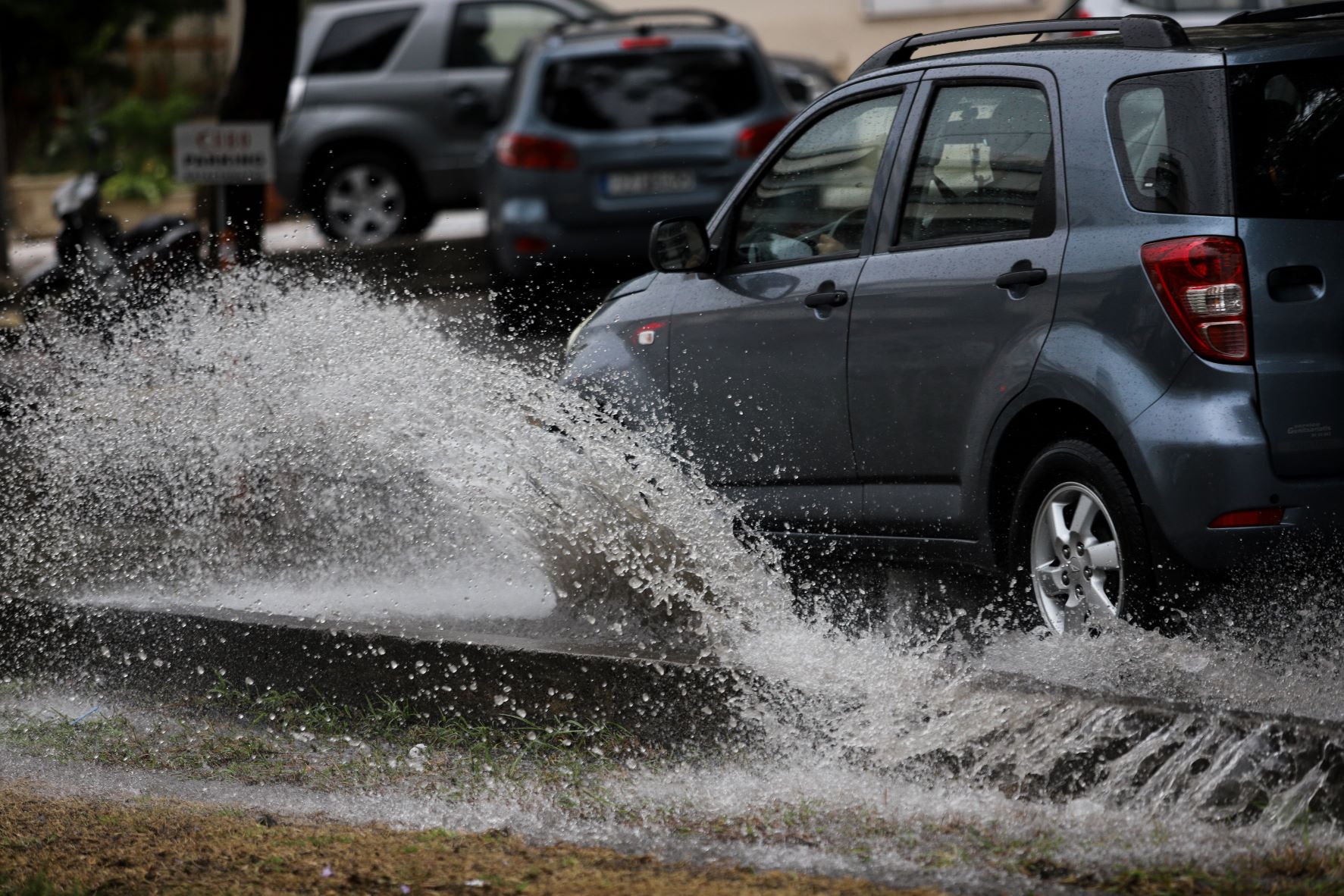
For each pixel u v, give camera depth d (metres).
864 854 14.38
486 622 22.20
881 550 20.06
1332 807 13.79
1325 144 16.83
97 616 23.27
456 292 35.62
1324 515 16.38
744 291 21.73
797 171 21.73
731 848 14.84
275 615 22.45
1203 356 16.44
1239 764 14.34
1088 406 17.12
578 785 17.38
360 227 62.59
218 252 28.64
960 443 18.78
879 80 20.89
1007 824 14.83
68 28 87.56
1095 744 15.23
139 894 14.30
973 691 16.20
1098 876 13.43
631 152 45.56
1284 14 19.16
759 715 17.81
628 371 23.02
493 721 19.84
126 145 93.00
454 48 62.50
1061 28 18.92
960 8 84.50
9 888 14.73
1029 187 18.38
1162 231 16.80
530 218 45.72
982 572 19.00
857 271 20.20
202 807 17.42
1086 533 17.50
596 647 19.77
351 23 63.19
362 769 18.83
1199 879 13.20
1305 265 16.52
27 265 57.06
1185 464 16.38
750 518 21.56
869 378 19.81
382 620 22.09
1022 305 17.97
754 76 46.41
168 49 103.88
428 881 14.19
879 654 17.70
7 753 20.42
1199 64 17.02
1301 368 16.39
